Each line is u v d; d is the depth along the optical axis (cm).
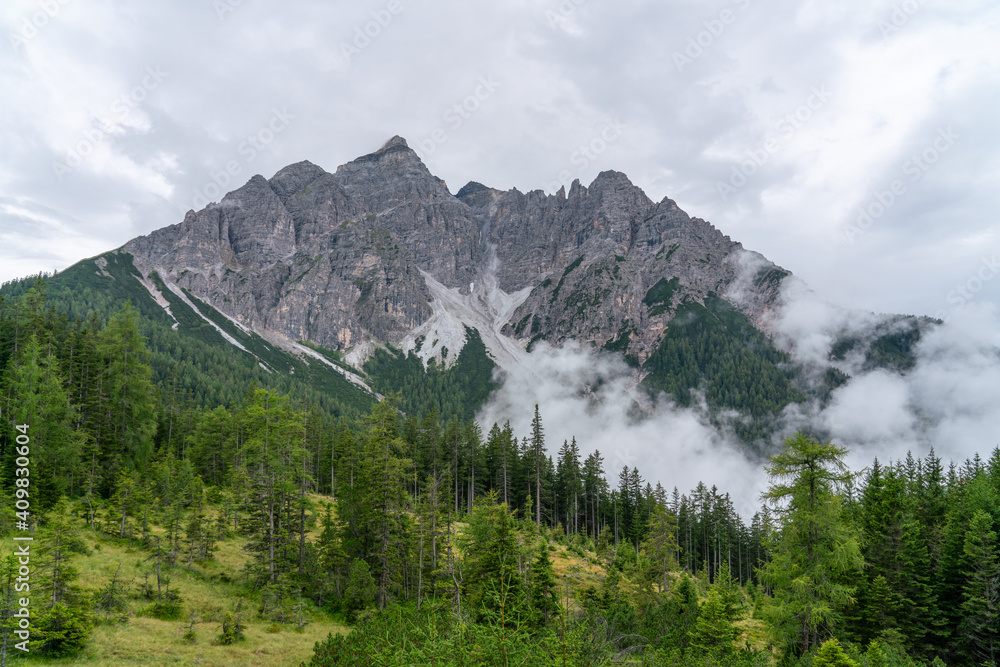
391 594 4309
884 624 3741
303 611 4078
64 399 5162
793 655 2988
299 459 4872
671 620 3741
